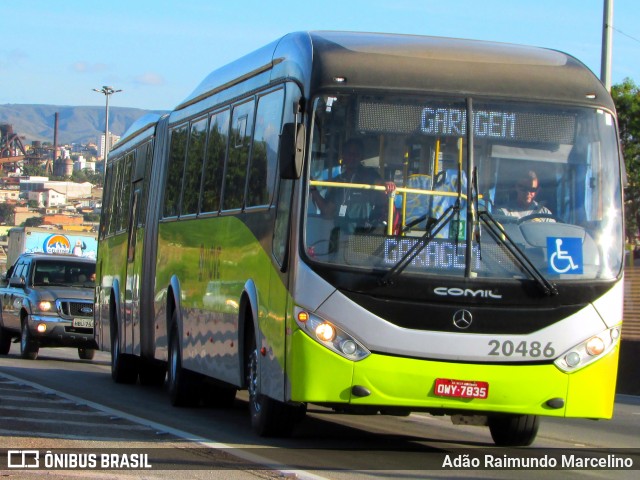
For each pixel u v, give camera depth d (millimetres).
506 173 11766
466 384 11328
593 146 12031
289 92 12508
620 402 25266
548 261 11586
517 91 11992
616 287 11727
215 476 10195
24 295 29781
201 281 15953
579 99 12125
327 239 11477
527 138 11883
